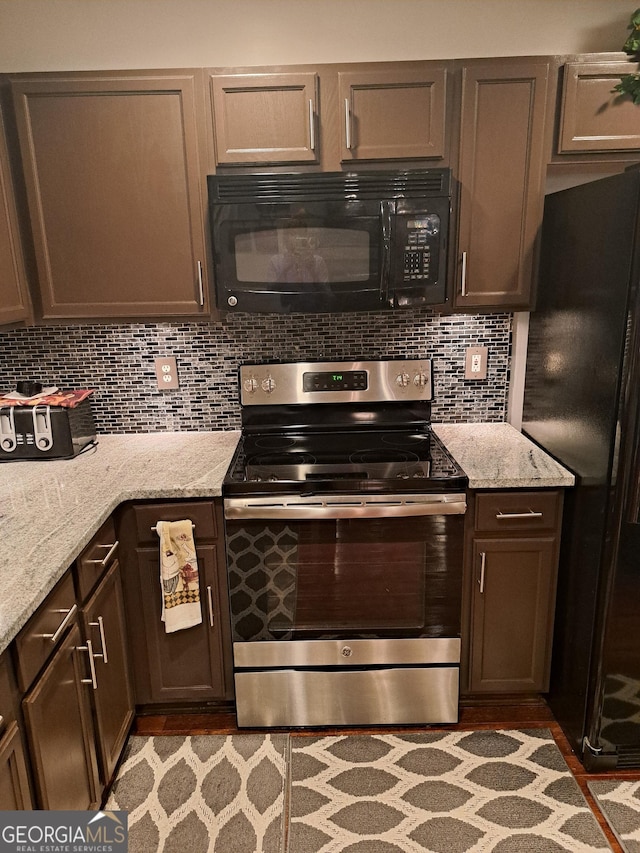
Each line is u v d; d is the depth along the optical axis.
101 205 2.02
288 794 1.84
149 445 2.32
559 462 2.04
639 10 1.90
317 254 1.96
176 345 2.39
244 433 2.40
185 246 2.05
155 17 2.12
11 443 2.12
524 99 1.93
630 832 1.69
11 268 1.98
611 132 1.96
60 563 1.41
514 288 2.12
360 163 1.98
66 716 1.47
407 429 2.41
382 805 1.79
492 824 1.72
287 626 2.02
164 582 1.92
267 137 1.95
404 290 1.99
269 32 2.14
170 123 1.95
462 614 2.06
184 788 1.87
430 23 2.13
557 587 2.05
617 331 1.64
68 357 2.39
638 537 1.72
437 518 1.92
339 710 2.10
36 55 2.14
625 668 1.81
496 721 2.14
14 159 1.97
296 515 1.89
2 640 1.13
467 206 2.02
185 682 2.10
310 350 2.41
